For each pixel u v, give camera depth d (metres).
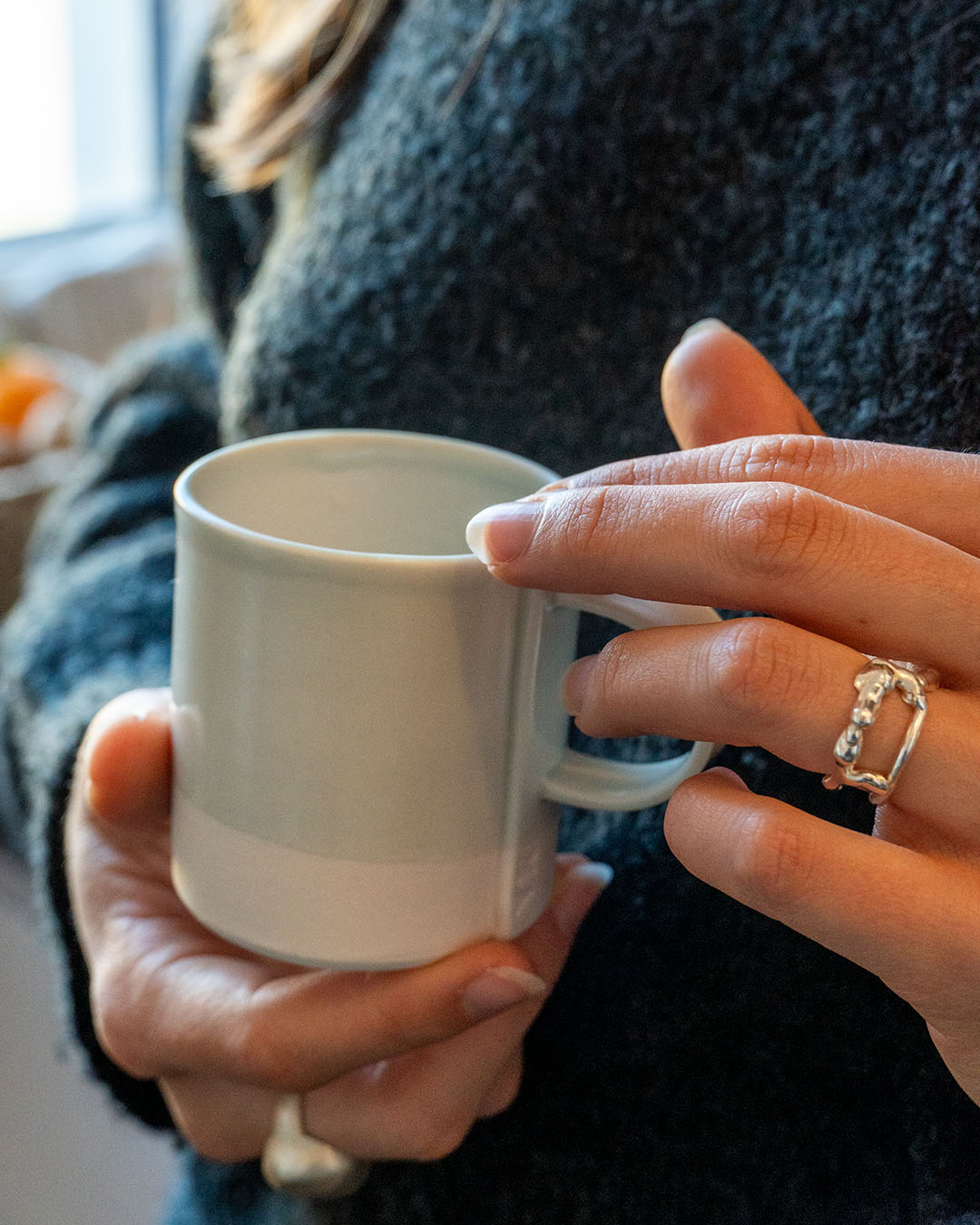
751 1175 0.38
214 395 0.66
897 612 0.30
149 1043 0.38
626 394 0.42
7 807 0.65
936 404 0.36
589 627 0.42
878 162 0.37
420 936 0.34
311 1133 0.39
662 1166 0.39
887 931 0.30
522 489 0.36
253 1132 0.40
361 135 0.48
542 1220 0.40
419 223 0.45
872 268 0.37
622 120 0.41
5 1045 0.74
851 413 0.37
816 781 0.37
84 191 1.91
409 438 0.37
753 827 0.30
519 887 0.34
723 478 0.32
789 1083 0.38
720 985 0.38
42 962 0.74
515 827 0.34
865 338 0.37
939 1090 0.35
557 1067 0.40
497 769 0.33
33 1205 0.72
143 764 0.38
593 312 0.42
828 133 0.38
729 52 0.39
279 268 0.49
